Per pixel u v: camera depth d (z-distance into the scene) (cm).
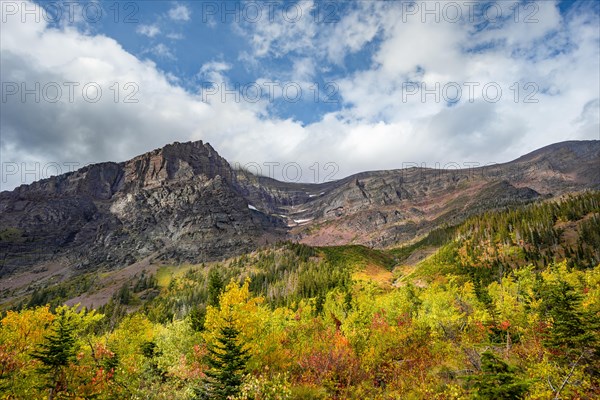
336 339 3162
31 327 2531
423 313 3984
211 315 2567
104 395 2111
